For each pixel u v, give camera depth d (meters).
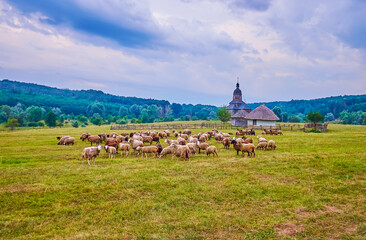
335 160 18.88
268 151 24.27
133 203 11.52
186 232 9.22
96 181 14.08
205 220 10.00
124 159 20.33
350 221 10.03
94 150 18.94
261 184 13.87
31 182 13.99
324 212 10.78
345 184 13.88
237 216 10.39
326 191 12.97
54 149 26.55
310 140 33.12
